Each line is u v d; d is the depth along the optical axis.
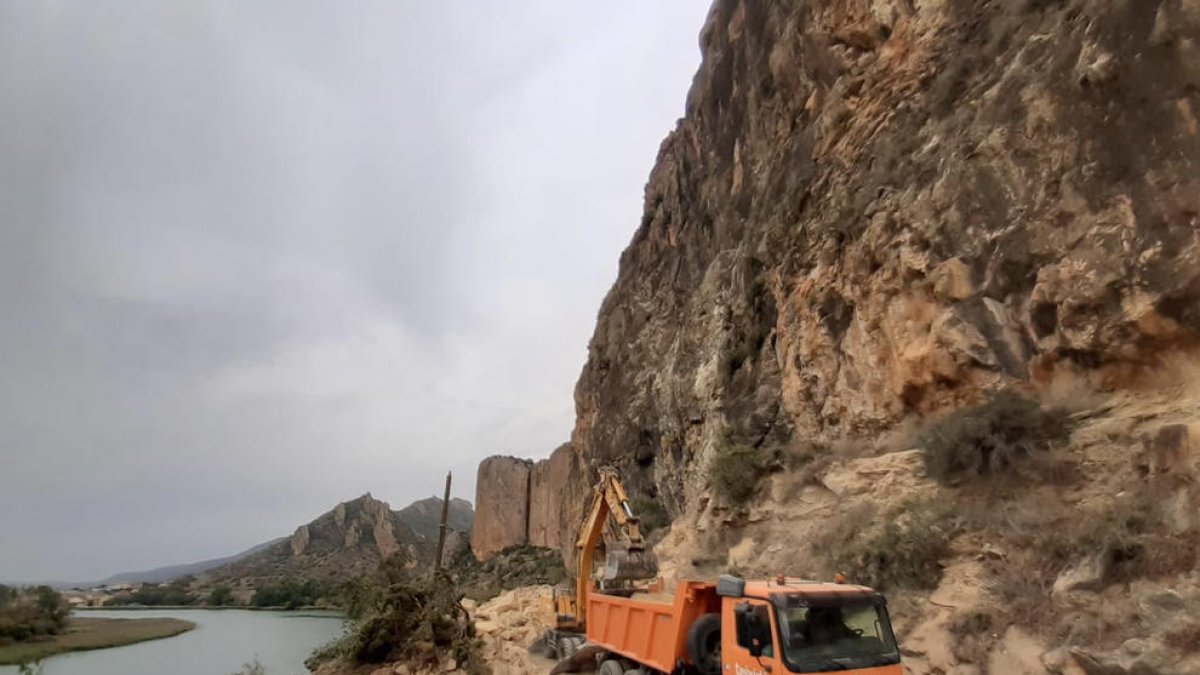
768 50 27.72
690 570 19.00
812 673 7.51
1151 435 9.09
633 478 44.94
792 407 19.97
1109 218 10.84
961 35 16.77
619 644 11.95
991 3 16.16
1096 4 11.72
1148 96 10.34
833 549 13.24
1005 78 14.10
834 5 21.34
